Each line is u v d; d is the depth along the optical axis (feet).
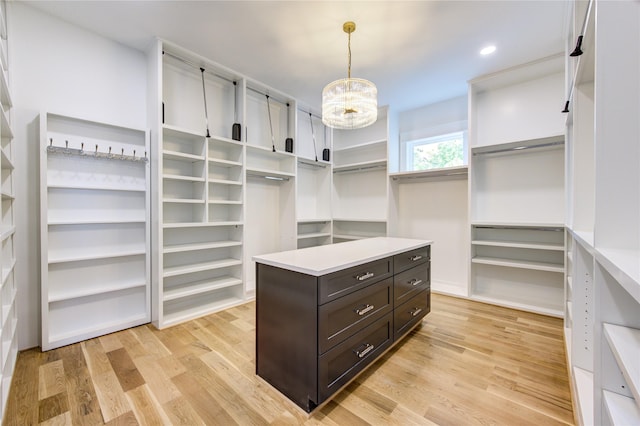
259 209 12.34
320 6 6.83
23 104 6.90
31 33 7.00
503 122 10.84
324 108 7.44
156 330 8.14
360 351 5.65
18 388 5.44
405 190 13.69
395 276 6.87
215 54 9.04
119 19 7.38
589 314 5.27
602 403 2.87
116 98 8.33
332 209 14.67
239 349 7.03
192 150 9.97
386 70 9.98
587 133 5.36
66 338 7.18
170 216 9.45
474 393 5.34
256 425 4.57
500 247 11.03
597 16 2.79
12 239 6.44
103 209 8.05
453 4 6.75
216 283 10.00
